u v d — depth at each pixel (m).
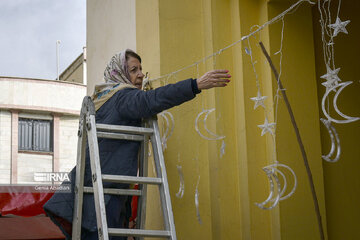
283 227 4.17
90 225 3.49
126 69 3.91
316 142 4.37
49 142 22.62
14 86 22.38
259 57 4.50
